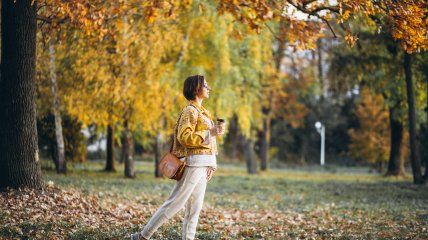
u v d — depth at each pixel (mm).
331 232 8258
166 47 18844
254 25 7938
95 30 10789
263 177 28391
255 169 34344
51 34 11945
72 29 12781
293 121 42812
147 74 17828
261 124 33906
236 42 22531
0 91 9312
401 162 28234
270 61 29047
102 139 35000
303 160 51812
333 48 23609
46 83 18453
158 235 6941
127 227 7430
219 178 25328
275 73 32125
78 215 8141
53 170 21234
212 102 21359
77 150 22578
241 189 18609
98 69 16859
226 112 21641
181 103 20641
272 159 52625
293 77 40156
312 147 52625
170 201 5707
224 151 54531
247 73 23266
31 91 9328
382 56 21578
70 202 8961
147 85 18469
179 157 5727
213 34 20047
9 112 9195
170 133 21156
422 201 14359
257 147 47125
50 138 21312
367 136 34469
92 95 18078
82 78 17688
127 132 21625
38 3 9430
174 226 7762
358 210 12031
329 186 21016
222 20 19891
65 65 17781
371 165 44469
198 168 5629
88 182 15789
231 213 10727
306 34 8492
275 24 22172
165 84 19625
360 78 23078
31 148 9297
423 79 20625
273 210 11969
